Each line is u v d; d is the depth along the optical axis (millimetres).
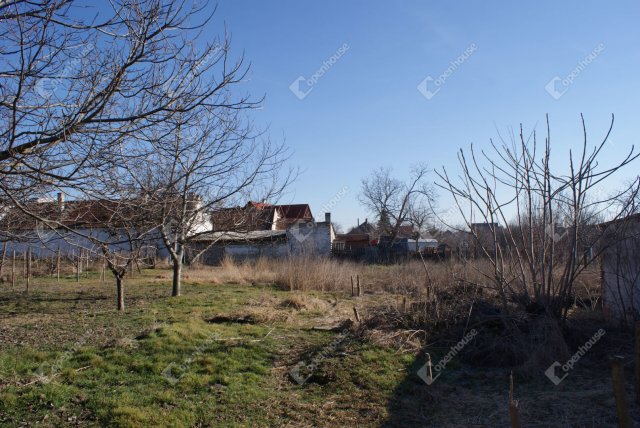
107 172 4816
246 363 7547
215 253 34688
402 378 7031
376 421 5715
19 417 5309
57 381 6383
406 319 9562
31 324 10234
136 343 8172
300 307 12617
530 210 9383
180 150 6344
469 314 8750
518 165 9500
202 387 6469
